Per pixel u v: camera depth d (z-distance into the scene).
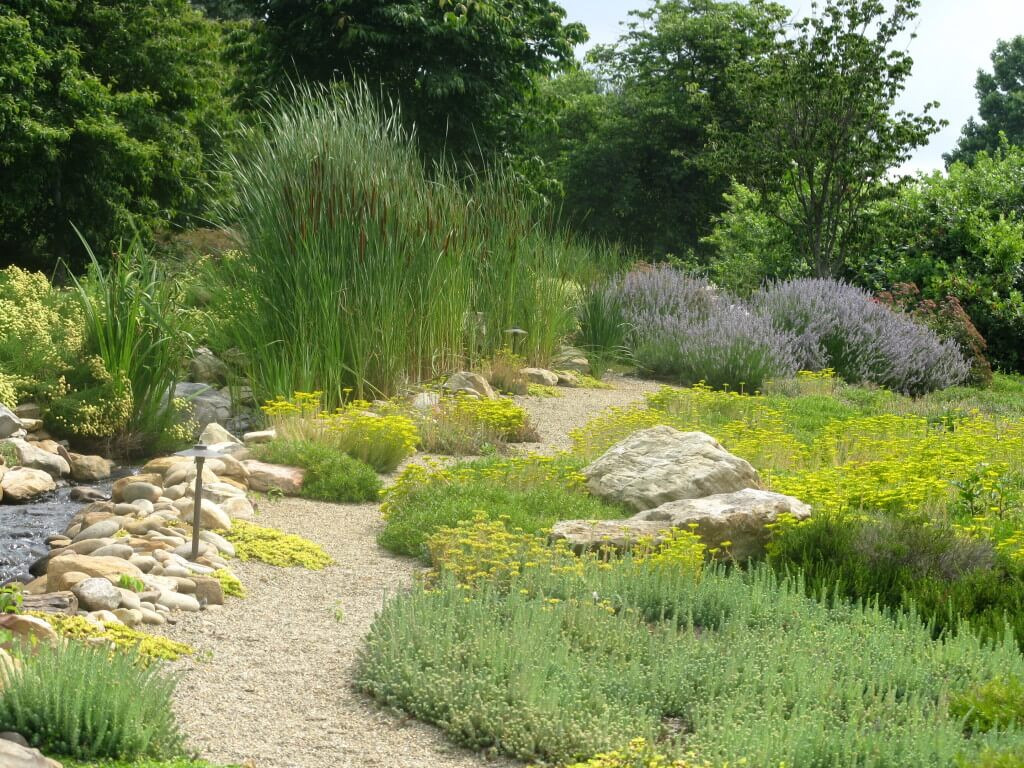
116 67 25.69
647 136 42.69
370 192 11.01
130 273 10.41
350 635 5.23
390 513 7.41
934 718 4.09
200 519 6.44
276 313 10.60
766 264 22.44
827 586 5.98
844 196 20.88
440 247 11.90
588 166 42.97
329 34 21.89
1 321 10.67
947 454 9.52
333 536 7.07
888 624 5.28
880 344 15.88
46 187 23.38
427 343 11.78
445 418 10.27
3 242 25.00
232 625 5.25
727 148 21.64
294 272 10.51
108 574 5.28
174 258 15.59
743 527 6.70
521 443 10.49
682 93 41.59
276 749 3.92
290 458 8.40
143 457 9.77
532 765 3.88
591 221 43.06
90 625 4.58
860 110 20.23
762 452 9.91
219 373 11.38
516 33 23.95
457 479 8.01
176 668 4.59
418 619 4.95
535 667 4.34
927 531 6.59
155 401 9.91
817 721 3.88
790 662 4.58
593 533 6.57
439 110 22.58
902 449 9.98
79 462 8.94
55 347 10.27
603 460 8.21
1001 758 3.42
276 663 4.80
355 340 10.70
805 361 15.57
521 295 13.77
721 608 5.48
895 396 14.54
